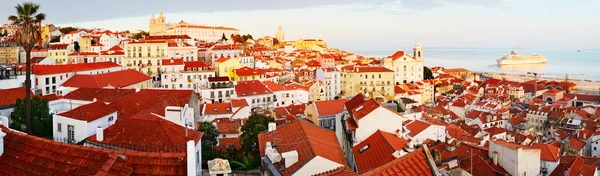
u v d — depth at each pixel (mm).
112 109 62500
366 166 43625
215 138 76688
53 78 125250
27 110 64750
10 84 95812
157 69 183250
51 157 27297
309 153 41438
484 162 60625
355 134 55750
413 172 26172
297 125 53188
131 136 45500
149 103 72062
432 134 81062
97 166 25531
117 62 196375
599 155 123625
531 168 62031
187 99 75000
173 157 27016
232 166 58781
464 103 191375
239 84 155000
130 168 26031
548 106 179000
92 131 55750
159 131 45344
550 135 148375
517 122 159125
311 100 191625
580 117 161125
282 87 162375
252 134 68250
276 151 42469
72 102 79625
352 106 67375
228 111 111688
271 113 117750
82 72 137875
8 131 30484
